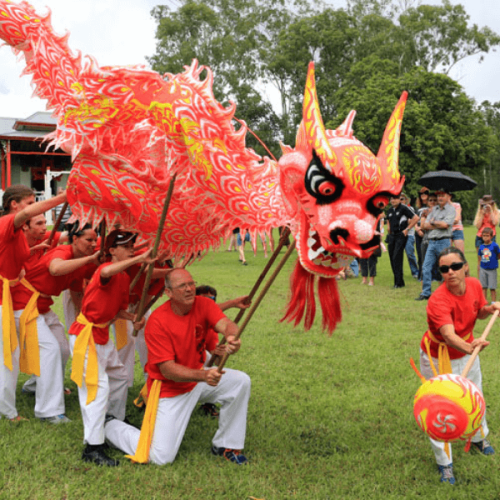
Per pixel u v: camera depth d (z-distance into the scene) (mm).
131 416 4809
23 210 4332
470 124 32969
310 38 36844
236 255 17234
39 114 34344
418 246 12023
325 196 3127
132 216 4070
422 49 37844
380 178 3152
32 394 5281
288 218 3402
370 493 3596
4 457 3881
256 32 37531
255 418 4746
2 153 33469
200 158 3686
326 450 4191
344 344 6973
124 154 4195
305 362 6254
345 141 3256
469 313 3936
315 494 3562
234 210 3750
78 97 3814
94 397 3984
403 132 31078
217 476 3756
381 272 13672
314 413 4855
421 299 9805
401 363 6203
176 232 4156
